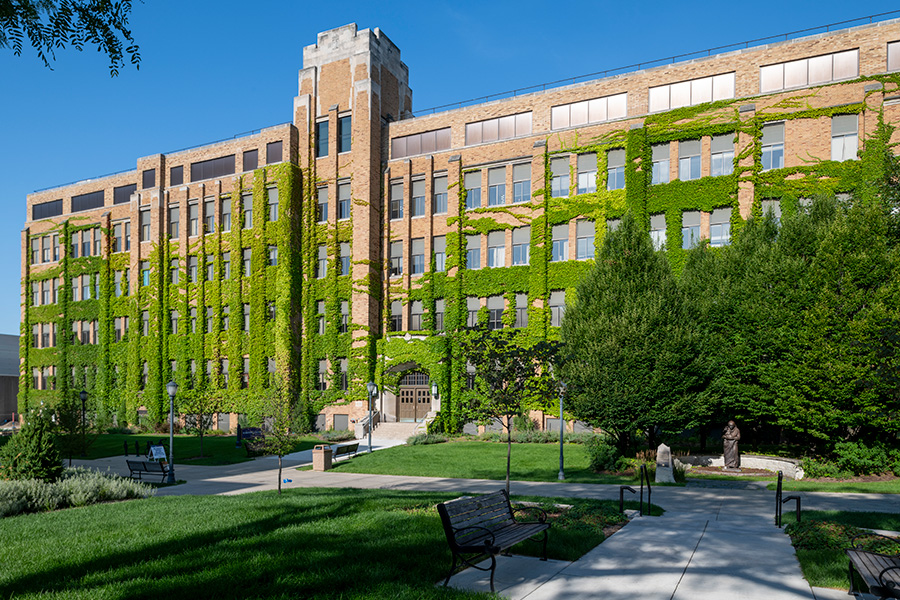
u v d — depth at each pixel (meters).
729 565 9.45
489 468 25.88
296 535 10.81
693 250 32.44
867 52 33.69
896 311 21.52
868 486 19.73
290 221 48.28
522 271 41.31
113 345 58.12
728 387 26.14
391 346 44.91
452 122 45.75
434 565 8.92
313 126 49.28
